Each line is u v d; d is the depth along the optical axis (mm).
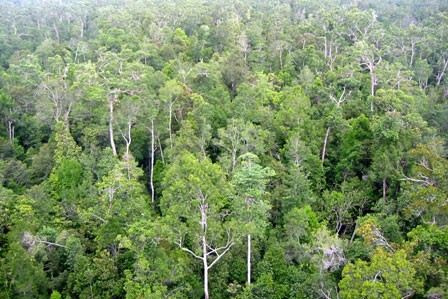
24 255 33156
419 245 33219
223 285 37688
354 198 48156
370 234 35312
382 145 49281
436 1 115688
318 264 36781
